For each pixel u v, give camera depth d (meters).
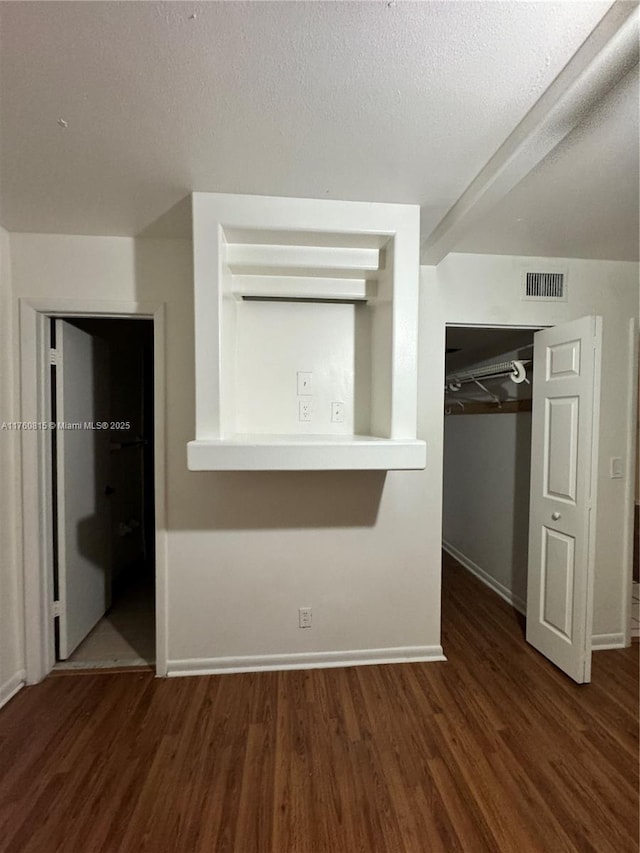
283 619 1.97
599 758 1.46
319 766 1.41
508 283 2.10
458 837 1.18
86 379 2.30
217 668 1.94
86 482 2.29
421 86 0.96
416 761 1.43
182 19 0.80
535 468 2.21
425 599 2.05
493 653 2.13
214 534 1.91
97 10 0.78
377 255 1.67
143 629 2.38
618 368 2.20
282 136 1.15
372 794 1.31
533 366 2.25
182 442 1.88
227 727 1.59
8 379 1.79
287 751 1.47
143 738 1.54
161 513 1.89
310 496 1.96
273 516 1.94
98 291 1.82
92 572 2.36
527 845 1.16
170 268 1.85
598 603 2.24
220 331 1.49
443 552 3.92
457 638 2.28
